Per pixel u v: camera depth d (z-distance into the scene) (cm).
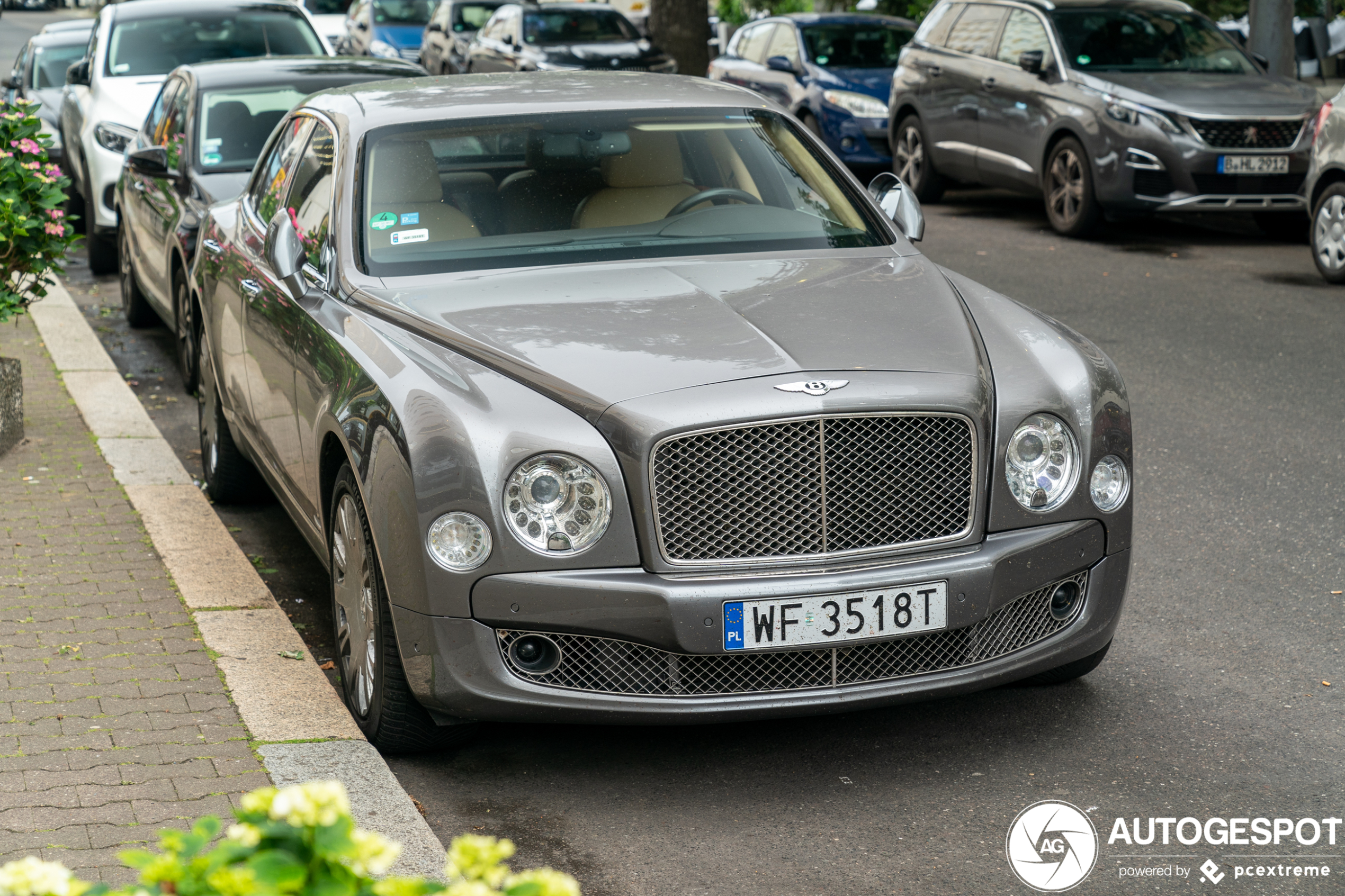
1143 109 1302
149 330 1054
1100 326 1000
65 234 693
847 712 460
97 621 501
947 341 431
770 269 491
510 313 447
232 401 619
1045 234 1414
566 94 571
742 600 388
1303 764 416
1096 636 434
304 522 516
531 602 388
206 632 493
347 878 173
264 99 928
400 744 423
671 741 442
